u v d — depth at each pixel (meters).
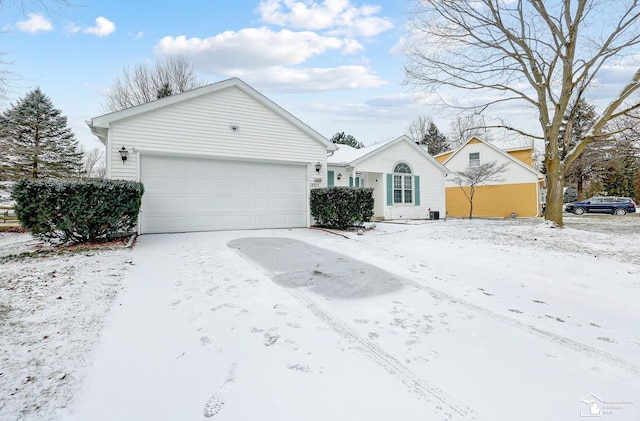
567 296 4.28
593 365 2.55
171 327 2.96
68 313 3.19
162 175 8.73
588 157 18.14
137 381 2.16
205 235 8.38
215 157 9.41
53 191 6.21
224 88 9.53
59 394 2.00
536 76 11.07
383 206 15.69
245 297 3.79
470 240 8.51
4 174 18.52
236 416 1.86
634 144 13.59
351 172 14.77
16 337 2.67
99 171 32.06
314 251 6.50
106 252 5.95
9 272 4.53
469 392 2.14
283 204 10.62
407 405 1.99
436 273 5.16
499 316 3.49
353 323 3.19
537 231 9.88
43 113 23.91
